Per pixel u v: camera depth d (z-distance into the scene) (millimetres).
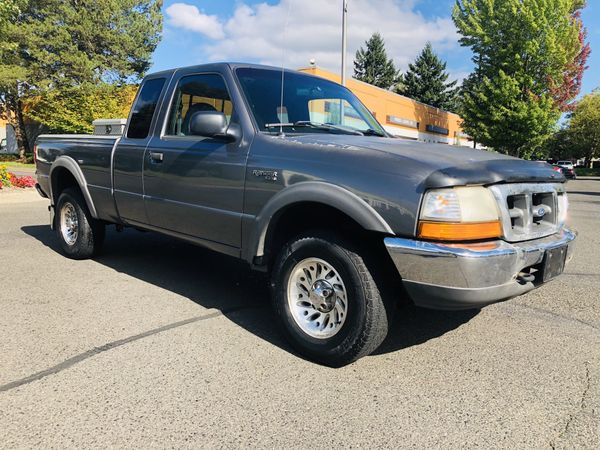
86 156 5172
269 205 3229
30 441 2256
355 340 2893
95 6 29391
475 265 2562
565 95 34906
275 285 3316
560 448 2266
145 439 2291
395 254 2695
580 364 3139
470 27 33000
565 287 4945
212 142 3711
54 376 2863
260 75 3949
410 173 2705
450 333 3652
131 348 3260
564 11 31125
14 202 10969
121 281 4812
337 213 3049
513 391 2783
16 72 26875
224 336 3504
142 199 4406
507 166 2893
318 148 3119
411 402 2654
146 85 4672
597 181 35438
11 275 4926
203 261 5738
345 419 2482
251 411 2541
